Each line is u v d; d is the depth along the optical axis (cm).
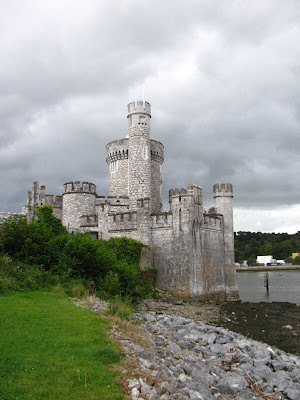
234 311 3703
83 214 4991
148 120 5325
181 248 4119
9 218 3122
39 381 1075
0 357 1203
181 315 3200
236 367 1664
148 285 3772
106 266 3133
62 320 1723
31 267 2719
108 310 2169
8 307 1833
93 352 1347
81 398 1004
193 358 1662
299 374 1620
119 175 5622
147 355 1517
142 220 4341
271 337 2655
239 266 17175
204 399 1175
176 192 4894
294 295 6391
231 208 5022
